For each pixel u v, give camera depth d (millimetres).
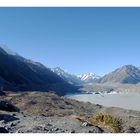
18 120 27297
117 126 28750
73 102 146125
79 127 24078
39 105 99562
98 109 131750
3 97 108312
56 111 84688
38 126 23094
